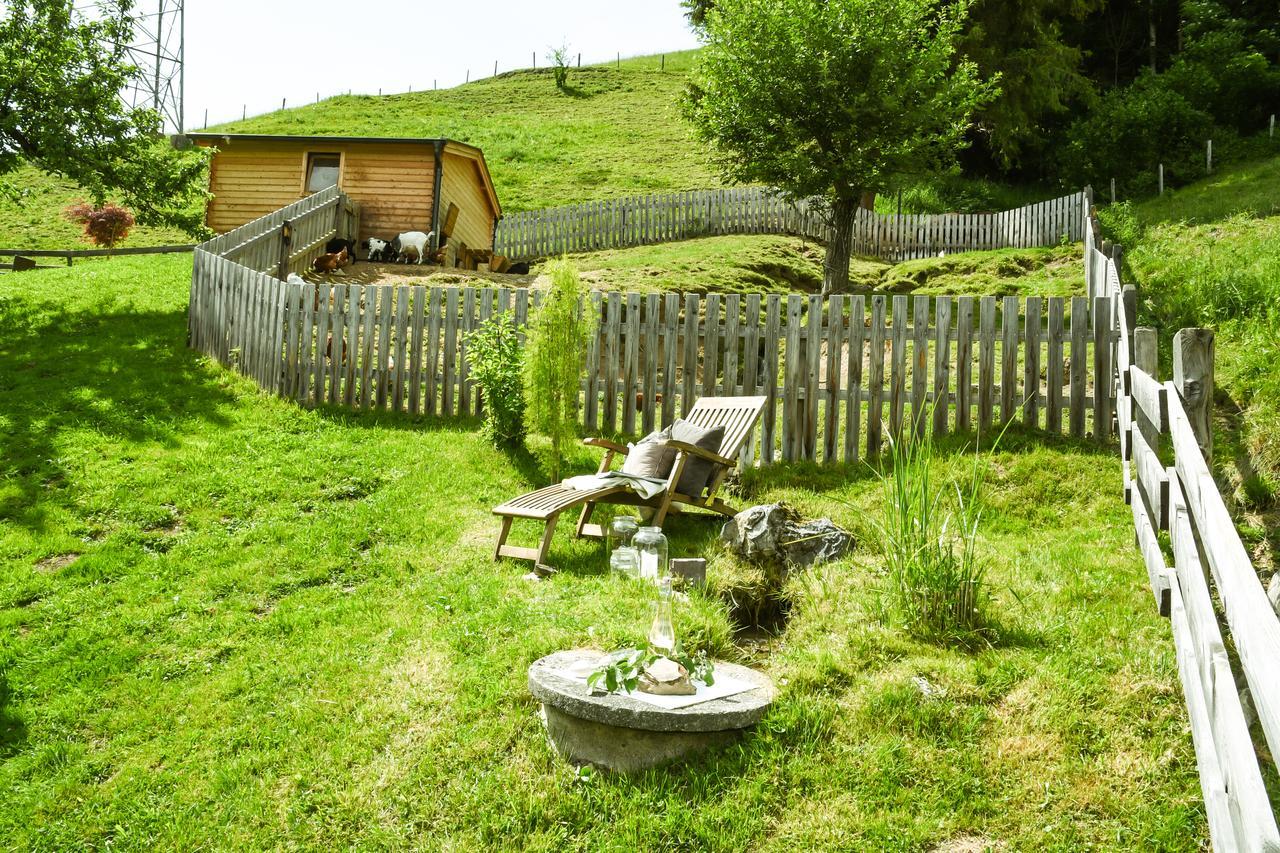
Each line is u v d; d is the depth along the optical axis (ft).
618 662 14.89
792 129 56.13
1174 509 14.48
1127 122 80.02
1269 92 84.99
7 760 16.90
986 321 28.68
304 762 15.64
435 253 64.03
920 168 58.18
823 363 38.06
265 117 138.00
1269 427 22.70
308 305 36.63
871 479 27.14
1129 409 22.17
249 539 25.12
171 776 15.96
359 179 66.39
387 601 21.07
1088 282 47.19
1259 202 55.01
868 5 56.03
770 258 62.95
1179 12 111.55
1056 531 22.58
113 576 23.45
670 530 24.02
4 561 24.18
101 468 29.66
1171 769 12.86
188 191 59.41
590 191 100.22
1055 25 92.32
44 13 54.80
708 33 61.31
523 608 19.11
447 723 15.75
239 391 37.11
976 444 27.73
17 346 42.96
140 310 48.37
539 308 29.07
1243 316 32.19
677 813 13.10
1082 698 14.39
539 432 28.89
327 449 31.19
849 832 12.60
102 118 55.72
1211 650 9.96
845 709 14.75
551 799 13.80
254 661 19.24
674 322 31.60
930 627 16.70
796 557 20.40
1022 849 12.00
